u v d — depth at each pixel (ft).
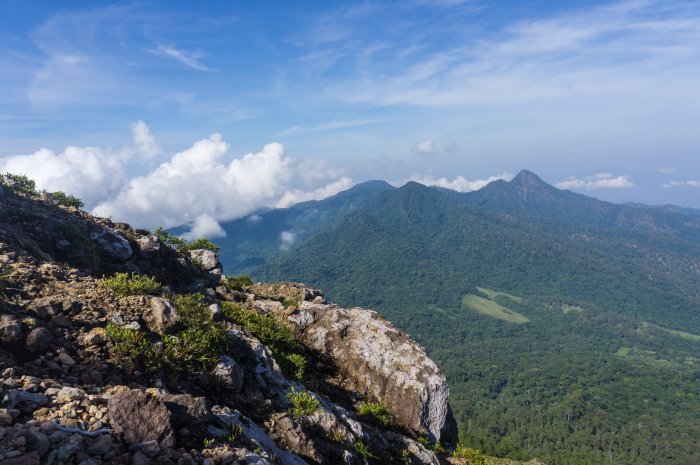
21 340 24.38
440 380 62.23
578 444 534.78
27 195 59.00
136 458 18.21
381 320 72.64
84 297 33.01
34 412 19.11
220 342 37.09
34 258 38.47
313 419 37.70
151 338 31.17
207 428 23.90
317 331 66.95
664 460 477.77
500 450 351.05
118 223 69.05
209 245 91.15
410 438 54.65
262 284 90.27
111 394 23.29
